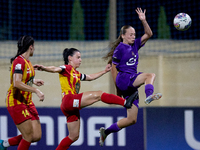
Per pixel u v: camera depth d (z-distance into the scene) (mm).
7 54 30688
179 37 37875
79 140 18250
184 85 29609
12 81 12938
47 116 18328
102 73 15398
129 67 13641
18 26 39719
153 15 39719
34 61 30094
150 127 18078
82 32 39875
